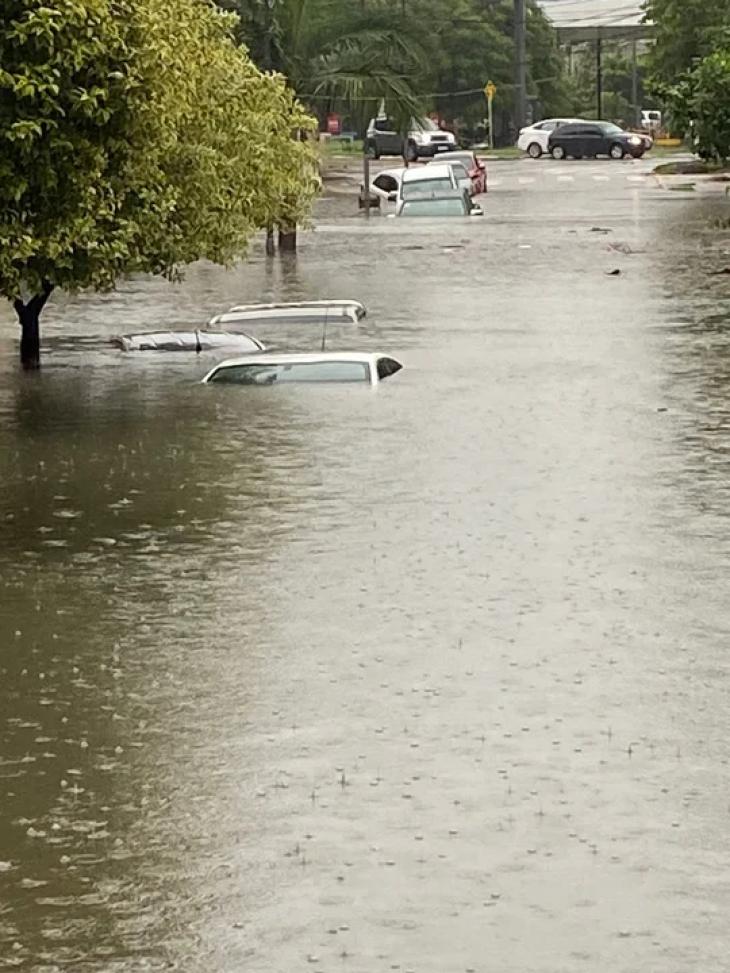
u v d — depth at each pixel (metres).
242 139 33.62
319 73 58.09
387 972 10.60
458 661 16.36
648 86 74.25
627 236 59.44
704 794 13.20
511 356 34.69
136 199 28.61
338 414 28.72
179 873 11.98
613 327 38.59
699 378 31.98
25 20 25.42
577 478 24.00
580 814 12.86
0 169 25.94
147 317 41.28
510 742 14.30
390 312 41.44
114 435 27.12
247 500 22.88
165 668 16.27
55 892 11.74
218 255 33.03
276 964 10.73
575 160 104.19
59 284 29.06
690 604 18.12
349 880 11.82
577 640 16.97
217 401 29.95
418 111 61.78
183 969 10.70
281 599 18.44
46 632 17.42
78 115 26.11
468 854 12.20
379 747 14.24
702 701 15.23
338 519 21.84
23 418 28.59
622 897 11.52
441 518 21.86
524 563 19.75
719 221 64.19
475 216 68.81
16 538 21.09
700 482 23.73
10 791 13.48
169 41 29.00
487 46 123.12
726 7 98.69
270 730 14.66
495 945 10.89
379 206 74.94
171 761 14.01
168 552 20.39
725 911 11.30
